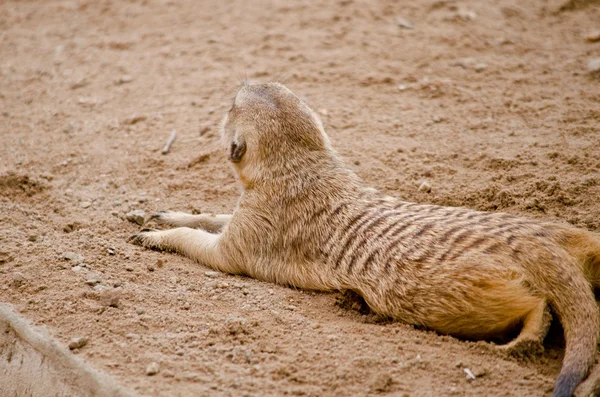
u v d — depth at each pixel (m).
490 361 7.12
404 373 6.98
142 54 17.05
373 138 12.44
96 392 6.90
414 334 7.57
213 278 9.11
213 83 15.09
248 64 15.83
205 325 7.80
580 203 9.87
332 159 9.60
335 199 8.95
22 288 8.45
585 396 6.53
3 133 13.75
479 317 7.23
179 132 13.25
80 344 7.43
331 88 14.48
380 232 8.21
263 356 7.26
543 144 11.57
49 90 15.66
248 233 9.25
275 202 9.22
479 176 10.94
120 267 9.09
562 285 7.13
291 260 9.00
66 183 11.81
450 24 17.19
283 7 18.92
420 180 11.01
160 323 7.83
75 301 8.19
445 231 7.74
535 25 16.95
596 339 6.88
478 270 7.21
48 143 13.27
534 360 7.16
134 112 14.23
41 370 7.50
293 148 9.48
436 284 7.41
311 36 17.00
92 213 10.80
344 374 6.96
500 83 14.14
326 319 8.12
